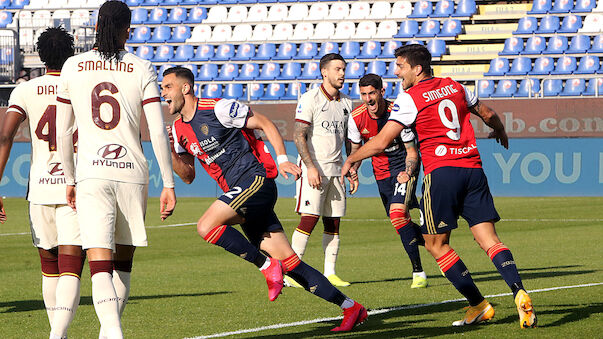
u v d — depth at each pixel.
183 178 19.05
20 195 72.69
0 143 17.52
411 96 18.53
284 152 17.69
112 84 15.19
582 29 87.62
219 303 23.08
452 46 90.25
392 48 90.38
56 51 17.58
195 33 97.62
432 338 17.62
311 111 27.36
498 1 97.25
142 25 98.81
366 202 65.31
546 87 82.12
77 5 102.12
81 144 15.18
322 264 32.28
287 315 21.03
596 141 65.44
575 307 21.14
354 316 18.45
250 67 91.88
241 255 17.52
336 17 95.69
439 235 18.88
